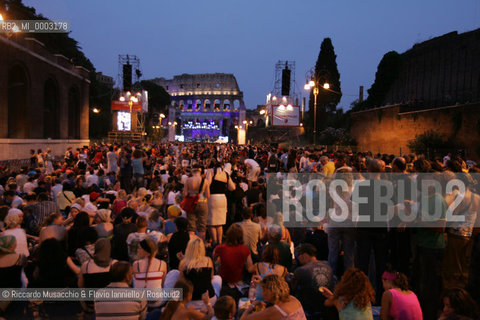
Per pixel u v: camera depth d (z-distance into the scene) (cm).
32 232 739
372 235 557
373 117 3466
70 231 635
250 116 11669
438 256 509
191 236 659
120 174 1434
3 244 527
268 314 375
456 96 3094
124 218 654
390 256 586
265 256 512
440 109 2481
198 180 802
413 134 2816
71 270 557
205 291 451
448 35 3328
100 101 6397
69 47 5544
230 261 580
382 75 4112
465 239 521
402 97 3847
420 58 3650
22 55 2445
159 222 756
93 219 743
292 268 694
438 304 525
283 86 4028
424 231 520
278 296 376
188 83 12194
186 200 808
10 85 2562
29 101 2597
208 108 12131
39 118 2762
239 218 968
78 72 3800
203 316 376
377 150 3375
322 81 4894
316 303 484
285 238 703
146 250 474
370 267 632
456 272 525
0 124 2147
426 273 512
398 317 399
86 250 537
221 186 821
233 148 3659
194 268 455
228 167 1064
